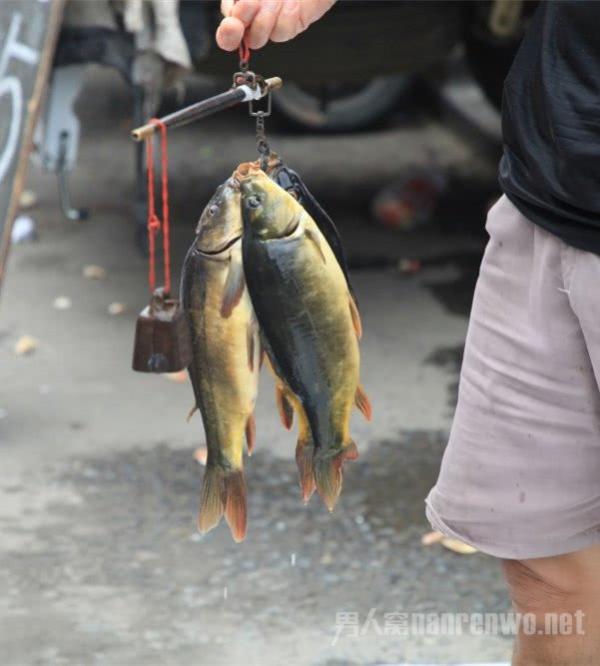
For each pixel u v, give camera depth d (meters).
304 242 3.41
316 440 3.58
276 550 6.84
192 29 9.47
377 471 7.70
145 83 9.45
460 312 10.17
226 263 3.42
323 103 14.44
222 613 6.25
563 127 3.55
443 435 8.13
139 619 6.20
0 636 6.04
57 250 11.53
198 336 3.48
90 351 9.38
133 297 10.43
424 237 11.98
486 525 3.98
